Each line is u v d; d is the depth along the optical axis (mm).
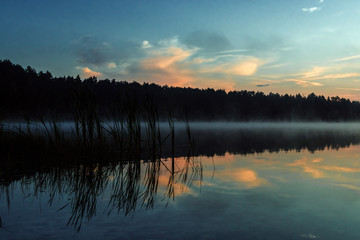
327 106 116938
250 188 4395
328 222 2916
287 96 115625
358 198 3816
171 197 3881
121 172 5730
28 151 7812
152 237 2523
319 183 4746
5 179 4984
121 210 3311
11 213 3193
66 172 5672
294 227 2775
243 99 106250
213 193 4086
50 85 62656
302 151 9438
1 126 8406
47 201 3676
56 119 7246
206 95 98812
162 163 6910
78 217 3062
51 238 2500
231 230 2691
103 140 7547
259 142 12961
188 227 2768
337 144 12000
